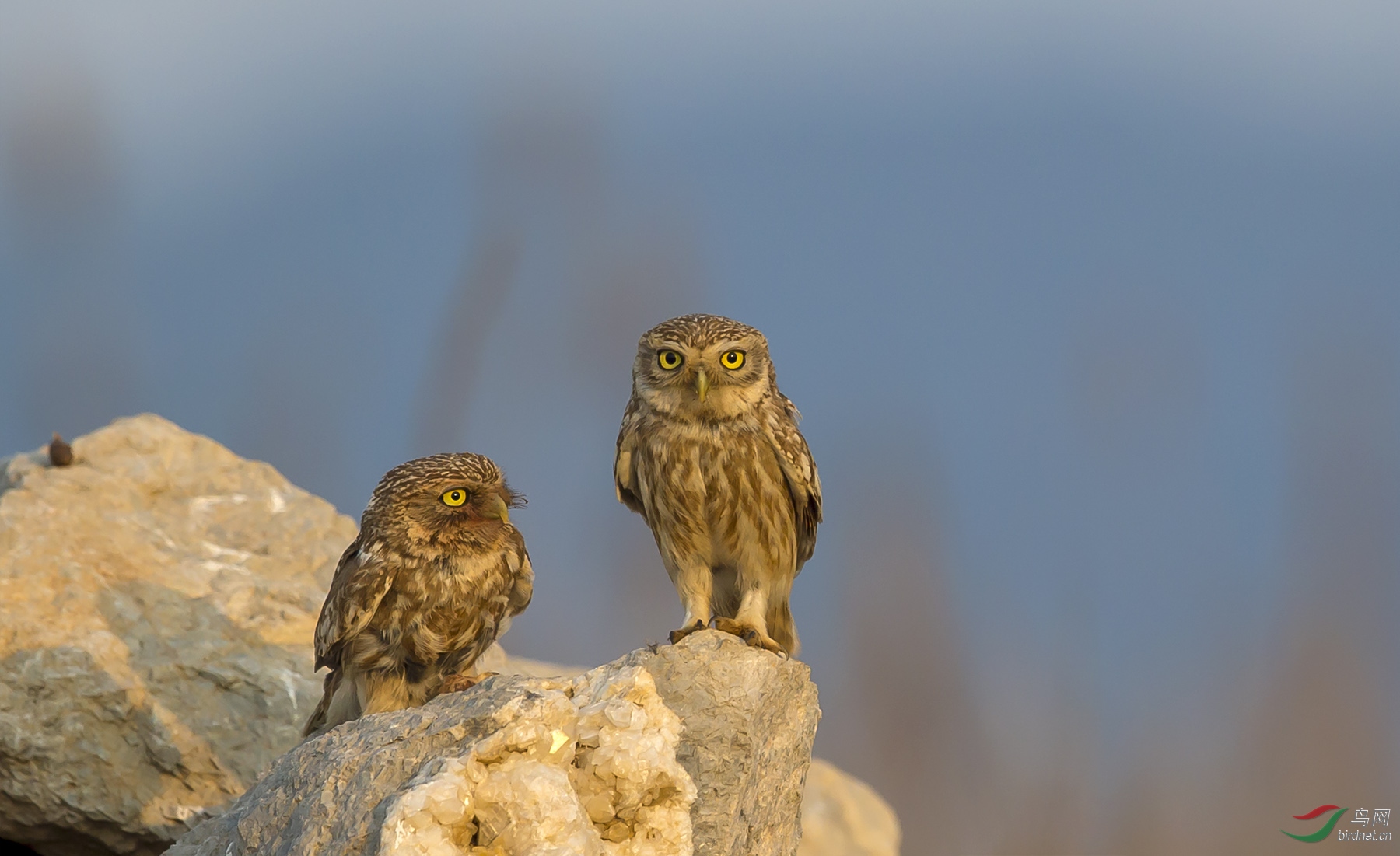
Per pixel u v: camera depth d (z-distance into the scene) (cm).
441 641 1163
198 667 1305
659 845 812
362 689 1177
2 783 1206
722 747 918
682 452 1144
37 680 1241
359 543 1170
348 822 788
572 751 804
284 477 1377
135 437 1559
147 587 1370
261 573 1456
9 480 1503
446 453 1191
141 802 1227
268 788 868
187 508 1525
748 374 1146
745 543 1158
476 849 758
